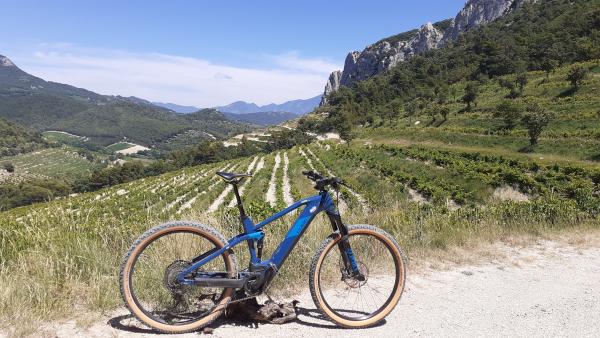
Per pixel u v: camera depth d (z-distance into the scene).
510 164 40.72
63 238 4.20
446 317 3.29
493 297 3.75
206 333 2.83
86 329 2.81
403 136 70.94
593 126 47.97
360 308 3.37
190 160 133.62
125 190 70.69
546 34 114.81
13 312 2.87
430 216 6.61
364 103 139.62
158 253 3.58
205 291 3.15
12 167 163.75
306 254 4.00
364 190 34.38
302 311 3.27
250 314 3.01
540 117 46.94
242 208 3.07
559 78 73.81
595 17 105.69
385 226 5.92
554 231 6.49
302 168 57.41
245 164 85.38
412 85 143.75
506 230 6.27
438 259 4.78
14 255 3.94
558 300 3.73
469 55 141.88
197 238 3.76
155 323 2.81
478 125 63.34
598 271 4.66
